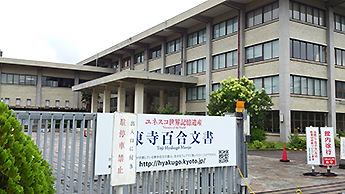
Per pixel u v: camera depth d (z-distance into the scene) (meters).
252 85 24.34
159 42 42.00
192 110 35.69
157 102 44.16
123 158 5.27
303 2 27.00
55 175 10.10
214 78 32.84
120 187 5.24
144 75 31.25
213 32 33.53
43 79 49.88
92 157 5.75
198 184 6.86
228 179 7.41
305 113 26.83
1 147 3.53
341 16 30.14
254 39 28.36
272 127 26.41
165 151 6.36
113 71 53.50
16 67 47.72
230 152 7.31
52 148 5.46
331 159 11.66
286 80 25.05
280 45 25.59
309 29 27.19
